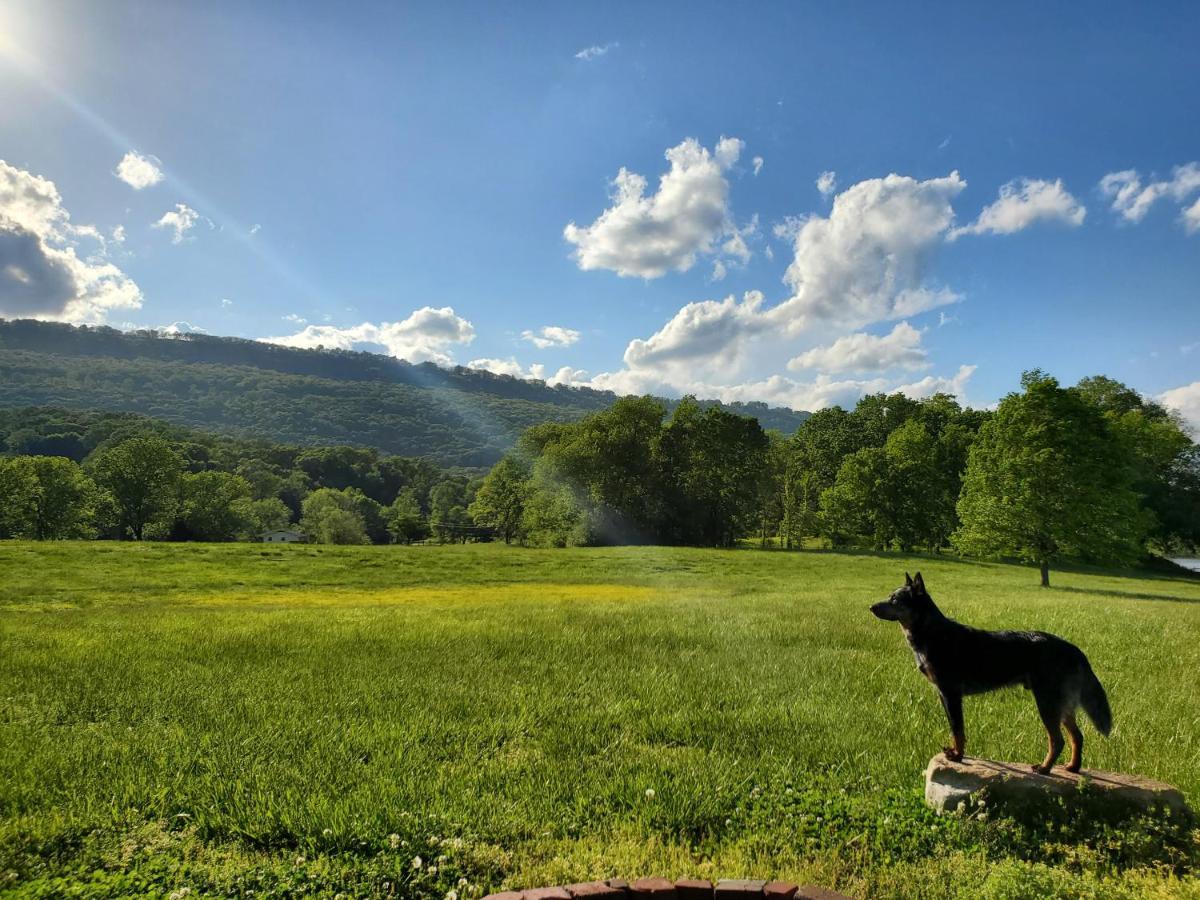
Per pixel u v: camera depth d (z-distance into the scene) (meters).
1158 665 11.21
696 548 56.81
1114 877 4.32
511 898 3.87
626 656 11.94
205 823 5.32
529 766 6.57
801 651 12.45
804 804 5.58
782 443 86.06
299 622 16.36
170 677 10.12
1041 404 34.75
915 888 4.30
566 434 81.62
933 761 5.82
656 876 4.45
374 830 5.05
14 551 33.84
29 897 4.08
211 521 82.75
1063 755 6.71
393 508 140.75
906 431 62.62
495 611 19.36
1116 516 32.94
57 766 6.47
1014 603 21.16
